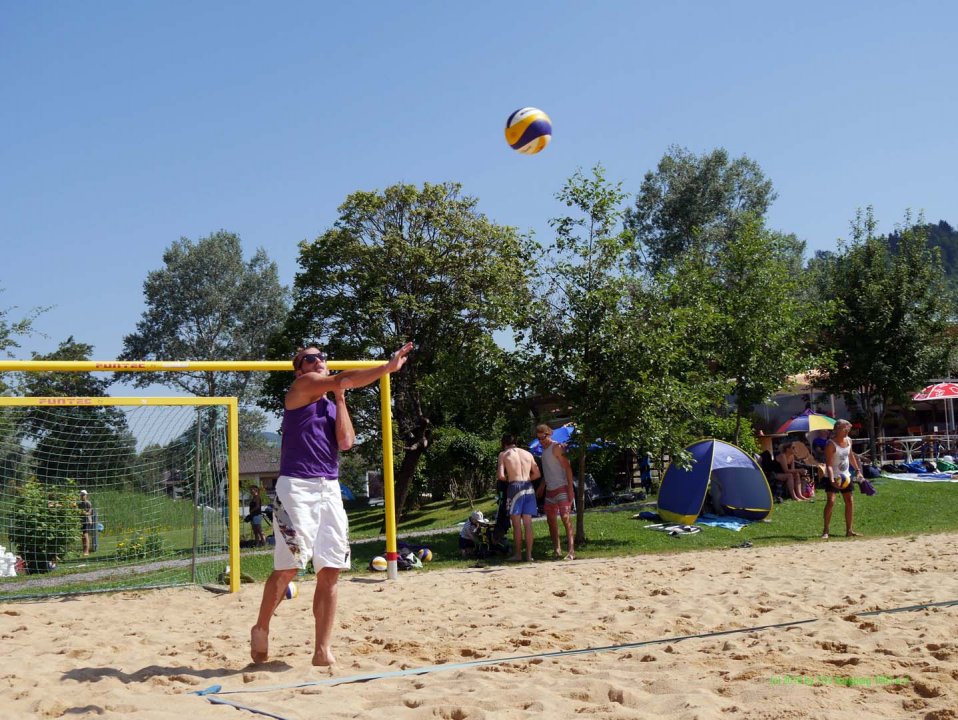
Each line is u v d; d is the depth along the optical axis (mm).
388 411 11961
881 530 16234
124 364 9938
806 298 32719
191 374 61938
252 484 23891
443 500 35969
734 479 18141
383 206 29672
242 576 12195
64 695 4766
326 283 29484
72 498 13070
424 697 4500
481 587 10219
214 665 5559
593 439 15898
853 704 4059
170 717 4098
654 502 21547
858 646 5371
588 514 19750
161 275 63812
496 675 4977
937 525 16453
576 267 16266
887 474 25156
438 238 29859
